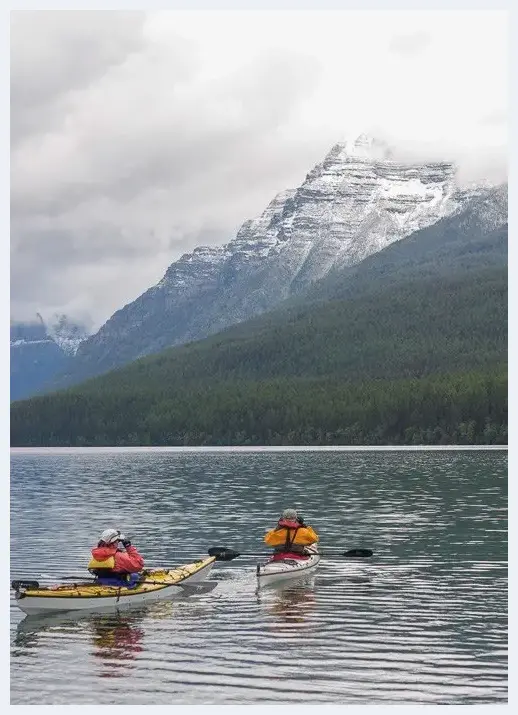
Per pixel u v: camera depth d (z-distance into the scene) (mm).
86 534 58625
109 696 26688
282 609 36281
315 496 82000
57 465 163625
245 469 132250
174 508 74000
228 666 28984
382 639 31672
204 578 42406
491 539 53562
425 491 85125
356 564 45906
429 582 41188
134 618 35250
